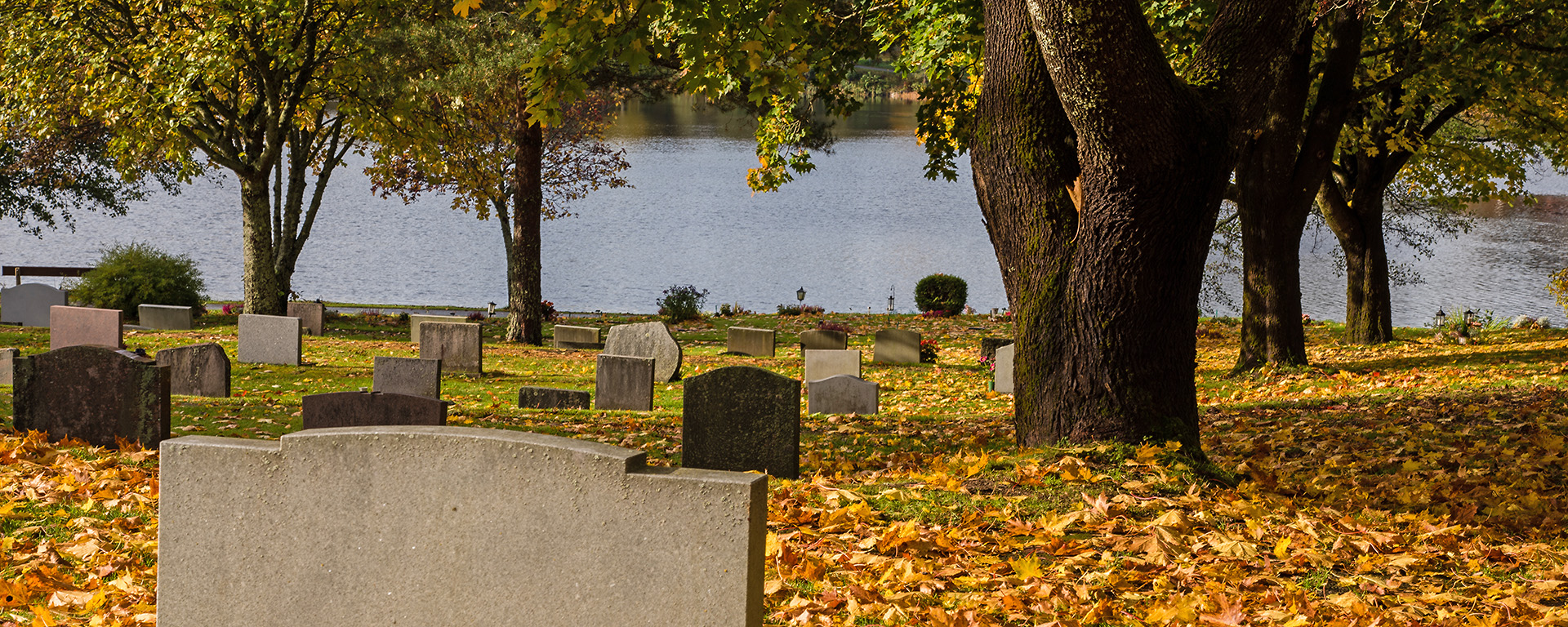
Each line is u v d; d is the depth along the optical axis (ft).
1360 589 16.83
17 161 119.85
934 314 124.67
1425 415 35.42
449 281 193.16
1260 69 25.61
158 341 71.72
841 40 55.06
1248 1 25.85
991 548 18.85
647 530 11.10
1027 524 19.92
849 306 171.32
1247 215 60.80
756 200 380.37
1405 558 18.19
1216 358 77.05
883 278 208.13
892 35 56.65
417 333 83.51
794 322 117.91
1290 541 19.08
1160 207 24.41
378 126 93.61
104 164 129.29
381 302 162.30
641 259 232.94
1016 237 26.73
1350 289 81.15
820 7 53.31
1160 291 25.11
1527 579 17.56
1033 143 25.99
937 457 28.43
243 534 12.25
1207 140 24.35
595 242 261.03
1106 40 22.80
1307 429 34.45
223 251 233.14
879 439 36.01
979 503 21.47
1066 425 25.84
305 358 68.18
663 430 38.83
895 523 19.84
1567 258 215.51
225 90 89.10
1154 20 46.01
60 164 122.93
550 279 200.13
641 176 453.17
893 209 362.74
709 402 29.22
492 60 72.18
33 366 29.89
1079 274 25.53
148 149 83.66
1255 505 21.54
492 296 175.63
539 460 11.37
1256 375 59.82
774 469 28.71
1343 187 84.99
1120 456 24.43
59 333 59.26
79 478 24.64
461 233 278.67
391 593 11.88
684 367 72.23
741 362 75.10
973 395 59.72
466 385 59.77
